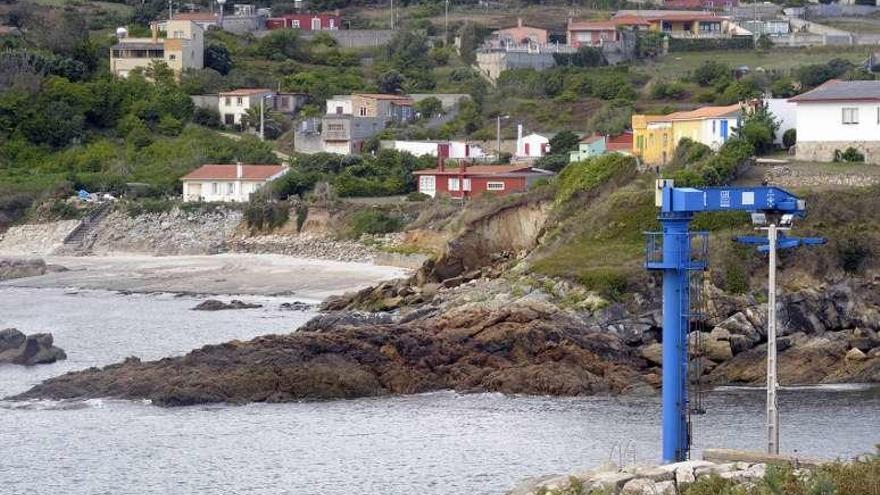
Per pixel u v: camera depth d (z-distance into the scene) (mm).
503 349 123938
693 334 123500
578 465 95750
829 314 128375
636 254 136500
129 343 147500
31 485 94875
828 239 131750
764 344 125625
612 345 124750
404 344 122312
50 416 112438
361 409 113750
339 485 93250
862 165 155500
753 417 108125
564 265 134500
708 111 179250
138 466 98500
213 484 94188
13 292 193125
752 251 129625
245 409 114250
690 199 83000
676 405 84250
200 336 151000
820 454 96000
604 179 155875
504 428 106562
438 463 97438
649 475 74938
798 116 160375
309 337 122688
